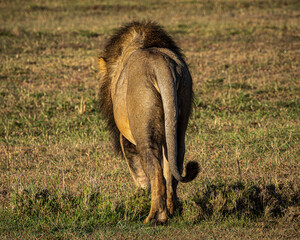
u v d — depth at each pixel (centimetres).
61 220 1931
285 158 2822
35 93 4959
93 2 12538
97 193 2222
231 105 4375
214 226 1820
